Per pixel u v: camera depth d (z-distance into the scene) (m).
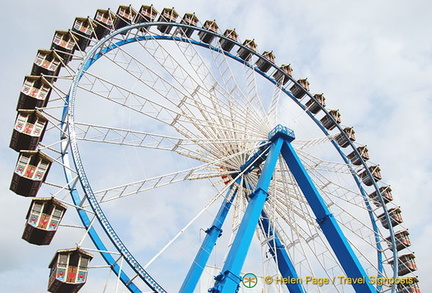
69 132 17.78
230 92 26.52
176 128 23.77
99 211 16.97
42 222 15.96
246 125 25.62
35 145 18.23
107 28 24.16
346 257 20.91
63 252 15.47
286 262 23.80
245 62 31.94
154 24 26.50
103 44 22.91
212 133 25.23
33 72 20.97
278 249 24.38
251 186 25.36
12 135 17.89
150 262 17.08
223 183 25.91
